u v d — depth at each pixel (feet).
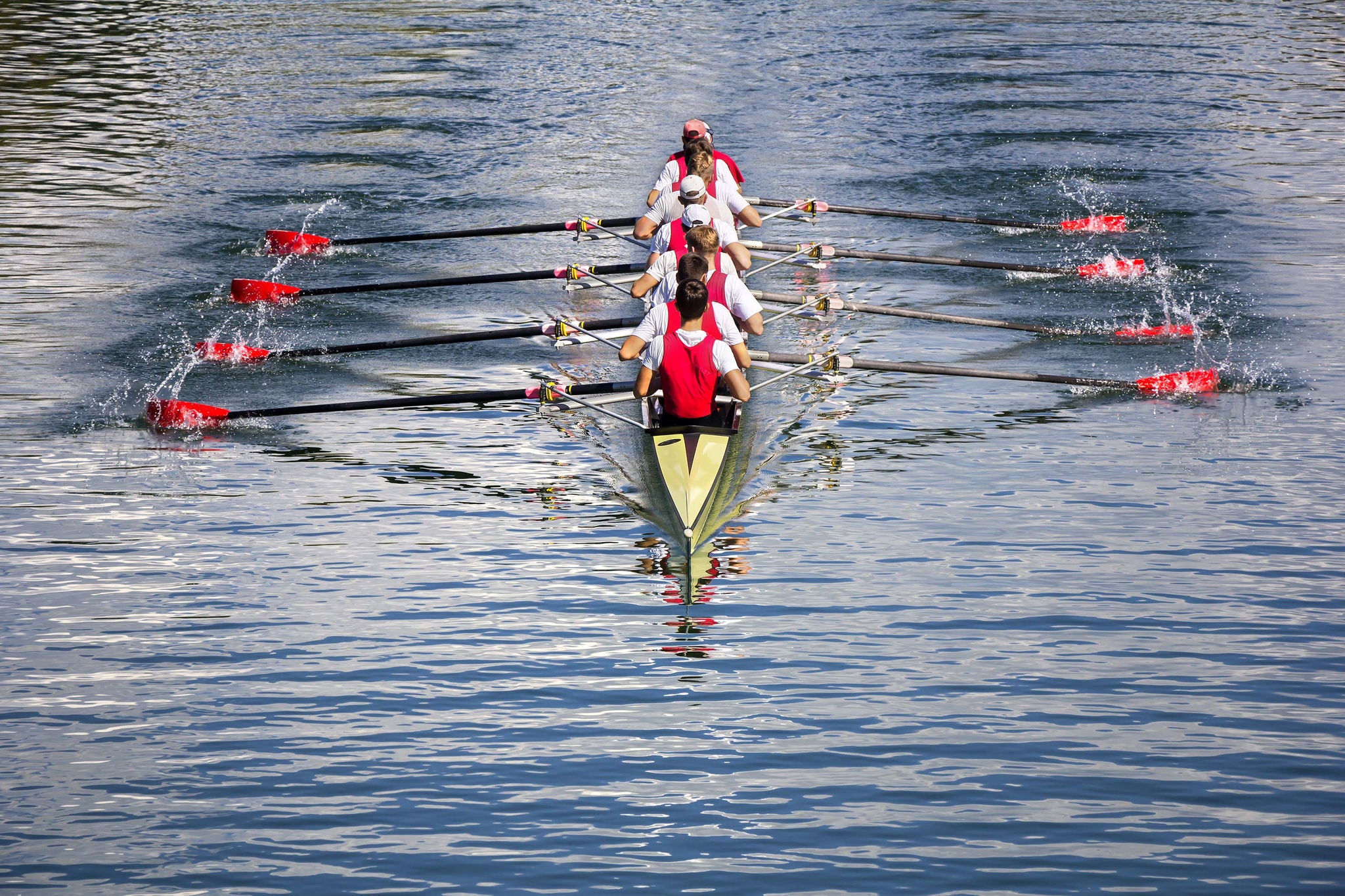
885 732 97.76
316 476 146.92
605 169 299.99
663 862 84.07
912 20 512.63
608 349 193.57
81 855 85.20
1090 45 454.81
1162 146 318.86
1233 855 84.48
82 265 229.86
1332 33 475.72
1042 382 177.37
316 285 223.71
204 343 188.03
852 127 340.80
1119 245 244.01
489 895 81.41
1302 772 92.63
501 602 118.11
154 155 310.04
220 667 107.34
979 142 324.39
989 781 91.97
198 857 84.99
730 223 188.65
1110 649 109.19
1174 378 171.83
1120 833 86.58
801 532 131.64
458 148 319.47
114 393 172.24
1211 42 458.91
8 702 102.27
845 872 82.94
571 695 103.04
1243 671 105.70
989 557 125.80
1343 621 113.19
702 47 454.40
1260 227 252.21
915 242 250.78
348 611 116.57
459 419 165.17
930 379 179.11
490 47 449.48
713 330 139.64
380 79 394.93
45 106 357.41
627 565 125.18
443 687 104.22
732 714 100.22
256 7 542.16
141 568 124.47
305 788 91.76
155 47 448.24
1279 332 194.49
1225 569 122.83
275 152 314.14
